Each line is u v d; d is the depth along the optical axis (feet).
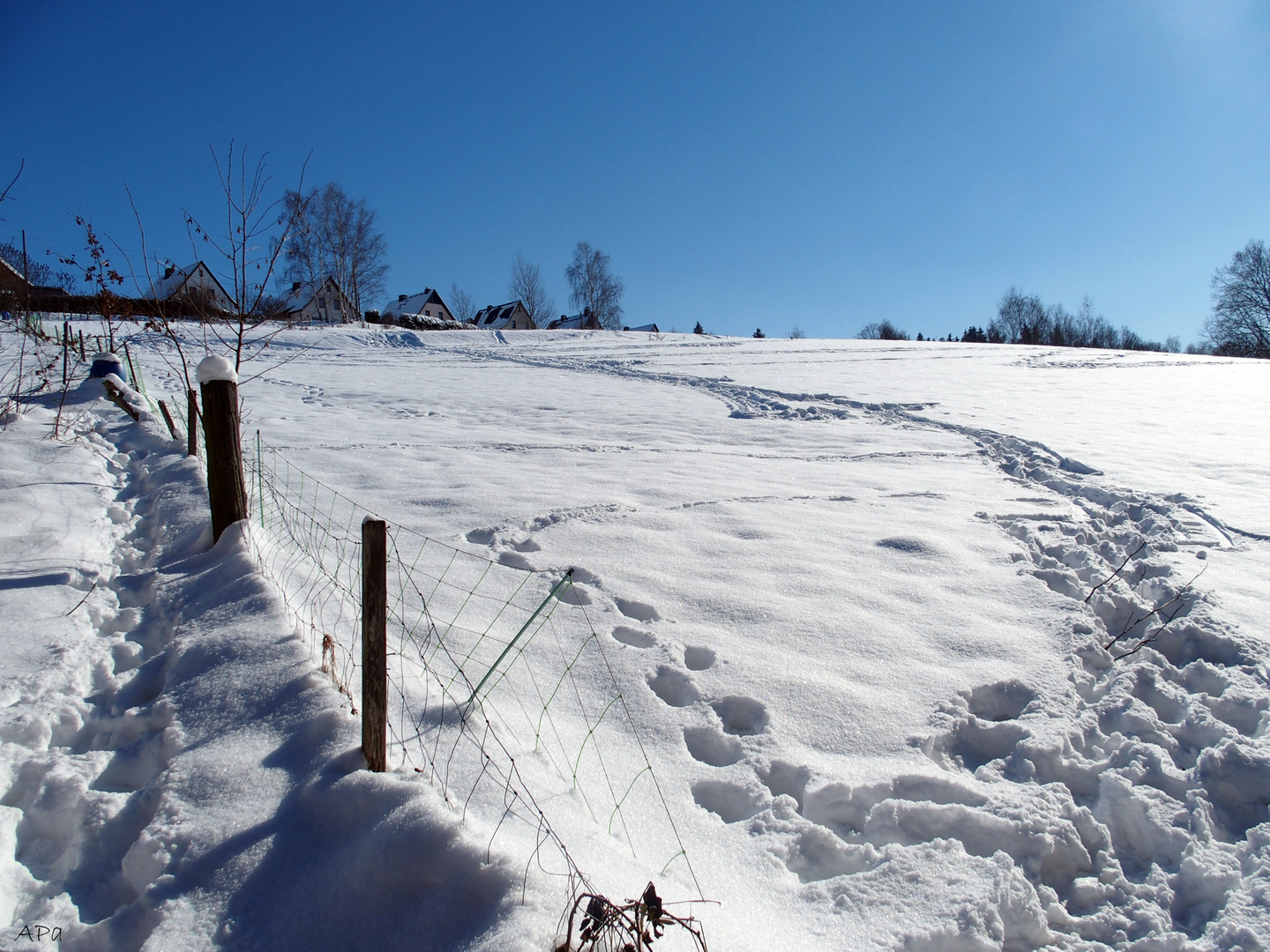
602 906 4.93
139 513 16.12
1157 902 6.96
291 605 10.83
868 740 9.04
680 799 8.03
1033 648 11.35
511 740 8.24
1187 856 7.30
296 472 21.93
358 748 7.24
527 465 24.38
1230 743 8.70
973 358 81.20
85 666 9.53
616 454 27.25
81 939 5.84
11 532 13.57
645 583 13.71
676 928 5.66
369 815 6.34
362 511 17.92
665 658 10.93
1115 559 15.98
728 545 15.97
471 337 105.19
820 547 15.98
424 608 11.89
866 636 11.67
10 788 7.30
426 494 19.69
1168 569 14.73
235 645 9.43
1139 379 57.62
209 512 14.74
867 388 52.19
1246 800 8.24
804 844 7.43
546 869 5.81
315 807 6.61
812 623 12.09
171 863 6.26
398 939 5.43
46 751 7.92
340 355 75.46
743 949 5.65
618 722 9.43
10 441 20.40
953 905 6.41
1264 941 6.23
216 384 12.60
